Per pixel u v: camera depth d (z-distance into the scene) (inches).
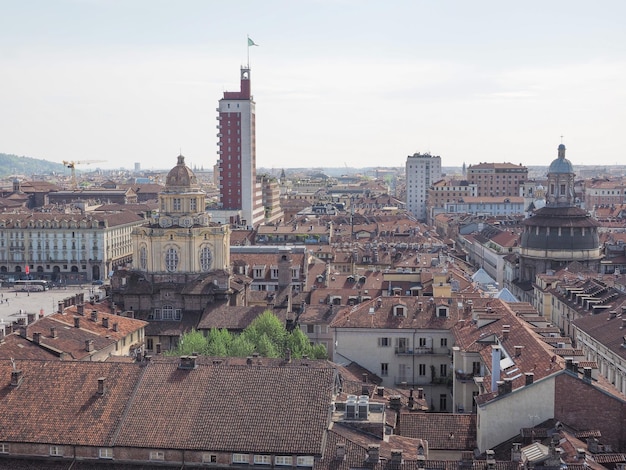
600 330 6210.6
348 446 3427.7
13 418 3673.7
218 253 7824.8
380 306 6161.4
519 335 4729.3
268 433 3496.6
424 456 3398.1
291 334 6171.3
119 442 3516.2
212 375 3841.0
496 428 3752.5
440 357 5910.4
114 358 5388.8
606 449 3469.5
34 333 5310.0
